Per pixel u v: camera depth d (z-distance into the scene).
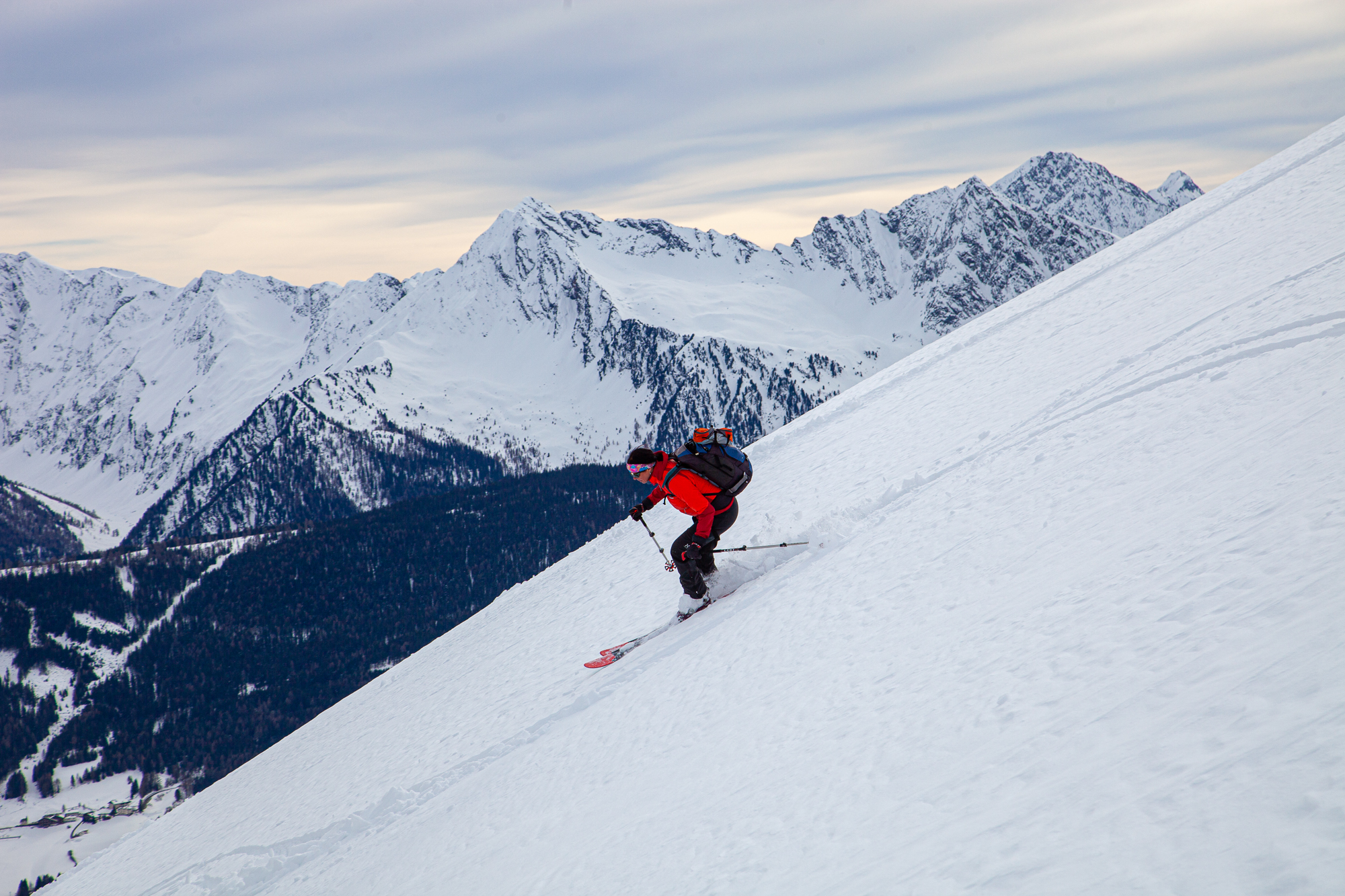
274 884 10.10
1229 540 4.11
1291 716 2.54
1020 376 13.15
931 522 7.98
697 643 8.95
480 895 5.90
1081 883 2.41
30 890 123.00
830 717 5.19
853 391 23.53
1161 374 8.23
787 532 10.59
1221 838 2.24
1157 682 3.30
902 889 2.95
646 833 5.12
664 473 9.40
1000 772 3.41
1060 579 5.06
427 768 11.38
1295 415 5.15
